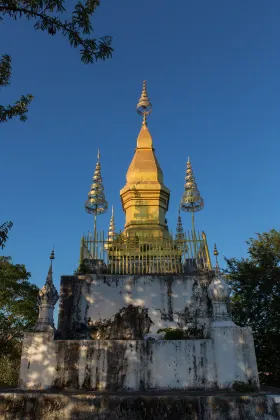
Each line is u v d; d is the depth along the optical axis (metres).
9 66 11.53
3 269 28.98
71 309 14.30
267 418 10.10
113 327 14.09
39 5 9.04
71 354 12.36
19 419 10.21
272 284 22.69
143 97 25.02
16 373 27.56
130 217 20.30
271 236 25.89
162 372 12.19
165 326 14.19
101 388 11.91
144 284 14.88
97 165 23.30
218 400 10.25
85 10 9.37
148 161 22.05
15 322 27.72
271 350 21.58
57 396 10.46
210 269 15.57
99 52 9.80
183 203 20.98
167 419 9.98
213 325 13.10
